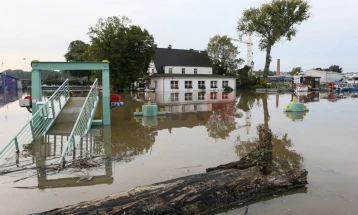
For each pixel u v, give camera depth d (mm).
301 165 7336
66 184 6055
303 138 10516
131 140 10359
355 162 7629
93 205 4465
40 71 12594
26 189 5793
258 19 50438
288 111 18391
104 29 38438
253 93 40562
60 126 11891
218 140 10320
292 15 48844
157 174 6680
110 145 9570
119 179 6352
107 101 13344
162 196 4812
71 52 71938
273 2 49188
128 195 4801
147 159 7918
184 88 44625
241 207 5051
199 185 5215
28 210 4895
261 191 5480
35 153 8320
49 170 6883
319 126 13047
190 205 4785
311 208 5004
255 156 7188
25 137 10391
